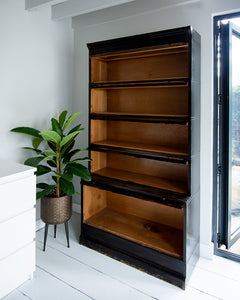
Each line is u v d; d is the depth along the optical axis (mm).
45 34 2377
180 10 1986
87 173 1998
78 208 2898
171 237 1999
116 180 2078
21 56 2170
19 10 2115
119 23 2324
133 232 2068
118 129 2359
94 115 2139
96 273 1869
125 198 2447
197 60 1811
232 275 1879
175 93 2016
